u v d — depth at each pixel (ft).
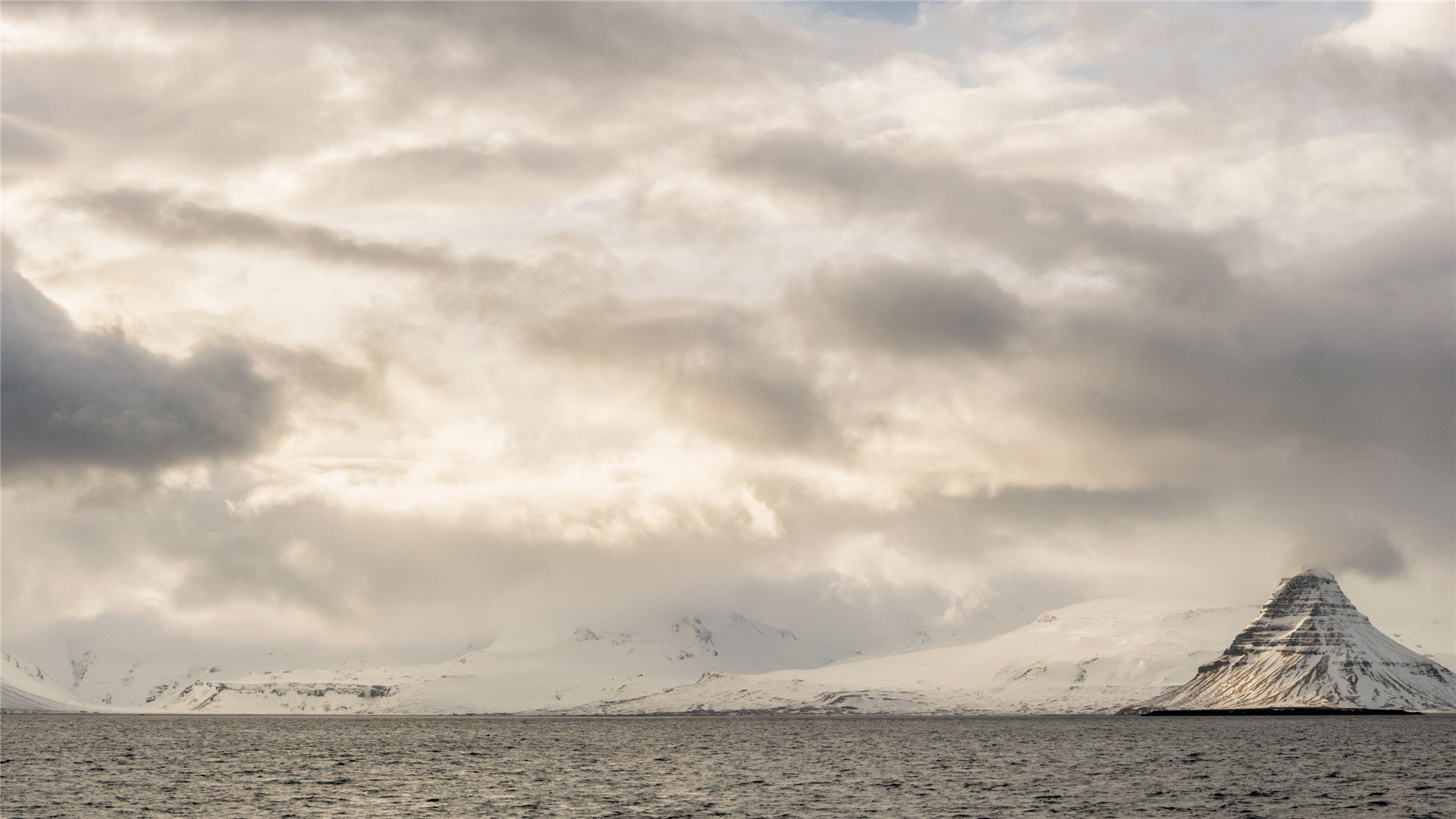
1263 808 540.52
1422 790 609.42
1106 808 540.93
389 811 548.31
